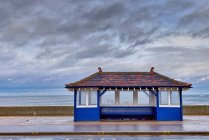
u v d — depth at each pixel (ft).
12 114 110.11
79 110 82.28
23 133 58.80
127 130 61.21
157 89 82.33
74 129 63.41
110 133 59.06
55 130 61.72
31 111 110.93
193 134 58.70
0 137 56.24
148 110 84.43
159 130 61.05
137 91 85.05
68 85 81.97
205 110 112.47
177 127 66.39
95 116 82.23
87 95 83.05
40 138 54.70
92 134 59.11
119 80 85.05
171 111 81.97
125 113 84.23
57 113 111.86
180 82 83.05
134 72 88.12
